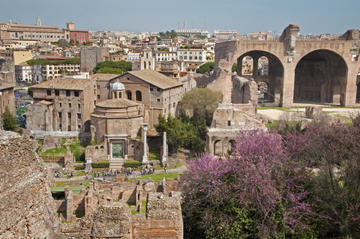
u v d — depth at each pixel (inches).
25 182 645.3
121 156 2903.5
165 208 866.8
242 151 1620.3
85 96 3275.1
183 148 3137.3
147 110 3265.3
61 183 2327.8
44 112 3275.1
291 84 4977.9
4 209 581.3
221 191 1374.3
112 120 2856.8
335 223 1320.1
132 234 857.5
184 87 4065.0
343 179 1654.8
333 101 5438.0
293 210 1291.8
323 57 5502.0
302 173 1552.7
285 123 2930.6
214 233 1255.5
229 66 4692.4
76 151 2933.1
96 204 1753.2
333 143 1845.5
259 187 1336.1
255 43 4766.2
